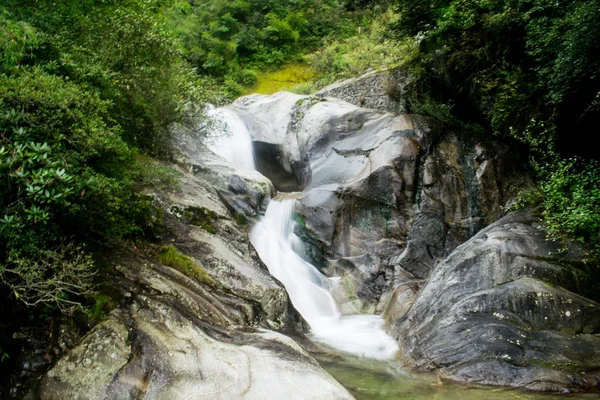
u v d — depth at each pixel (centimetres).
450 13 823
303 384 372
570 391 411
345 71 1570
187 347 390
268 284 576
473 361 461
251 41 1916
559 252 575
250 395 349
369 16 1953
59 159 363
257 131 1110
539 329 484
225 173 825
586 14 528
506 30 760
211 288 525
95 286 416
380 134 909
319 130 996
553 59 678
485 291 535
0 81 367
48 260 385
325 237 815
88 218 439
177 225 605
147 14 646
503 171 849
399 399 422
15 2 494
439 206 816
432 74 958
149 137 733
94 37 578
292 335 570
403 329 600
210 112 1080
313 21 2030
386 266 784
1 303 383
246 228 785
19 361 365
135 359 367
